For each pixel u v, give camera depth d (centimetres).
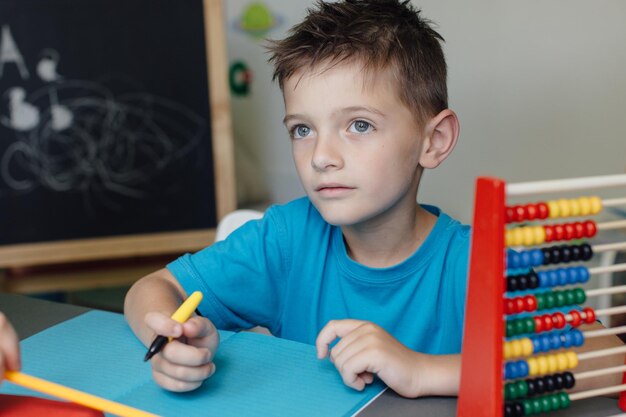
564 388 63
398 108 84
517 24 236
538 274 62
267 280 102
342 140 83
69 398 60
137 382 71
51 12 238
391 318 96
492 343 54
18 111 239
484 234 54
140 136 245
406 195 90
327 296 100
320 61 82
